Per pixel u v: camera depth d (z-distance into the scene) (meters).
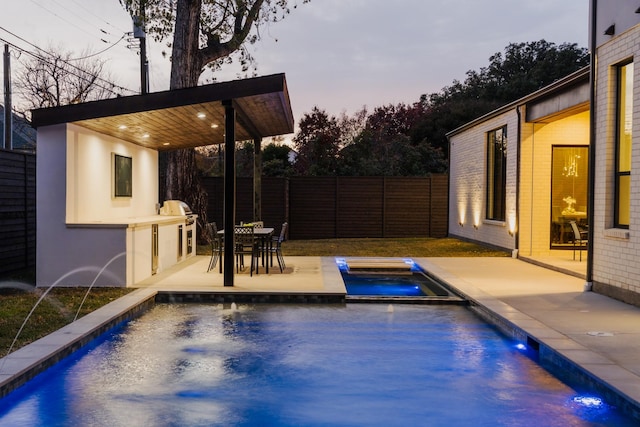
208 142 12.65
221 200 18.73
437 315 7.20
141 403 4.18
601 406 4.09
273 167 25.56
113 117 8.15
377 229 19.58
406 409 4.08
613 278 7.71
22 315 6.44
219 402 4.21
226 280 8.51
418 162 25.83
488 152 15.55
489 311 6.85
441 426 3.78
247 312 7.32
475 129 16.36
